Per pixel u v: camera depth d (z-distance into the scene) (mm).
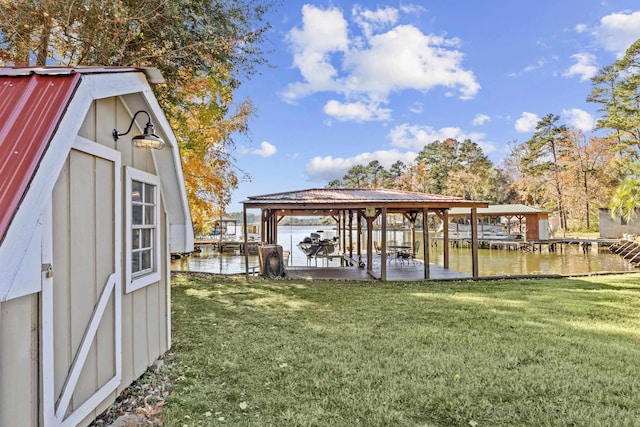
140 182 3033
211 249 25047
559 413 2498
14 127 1639
